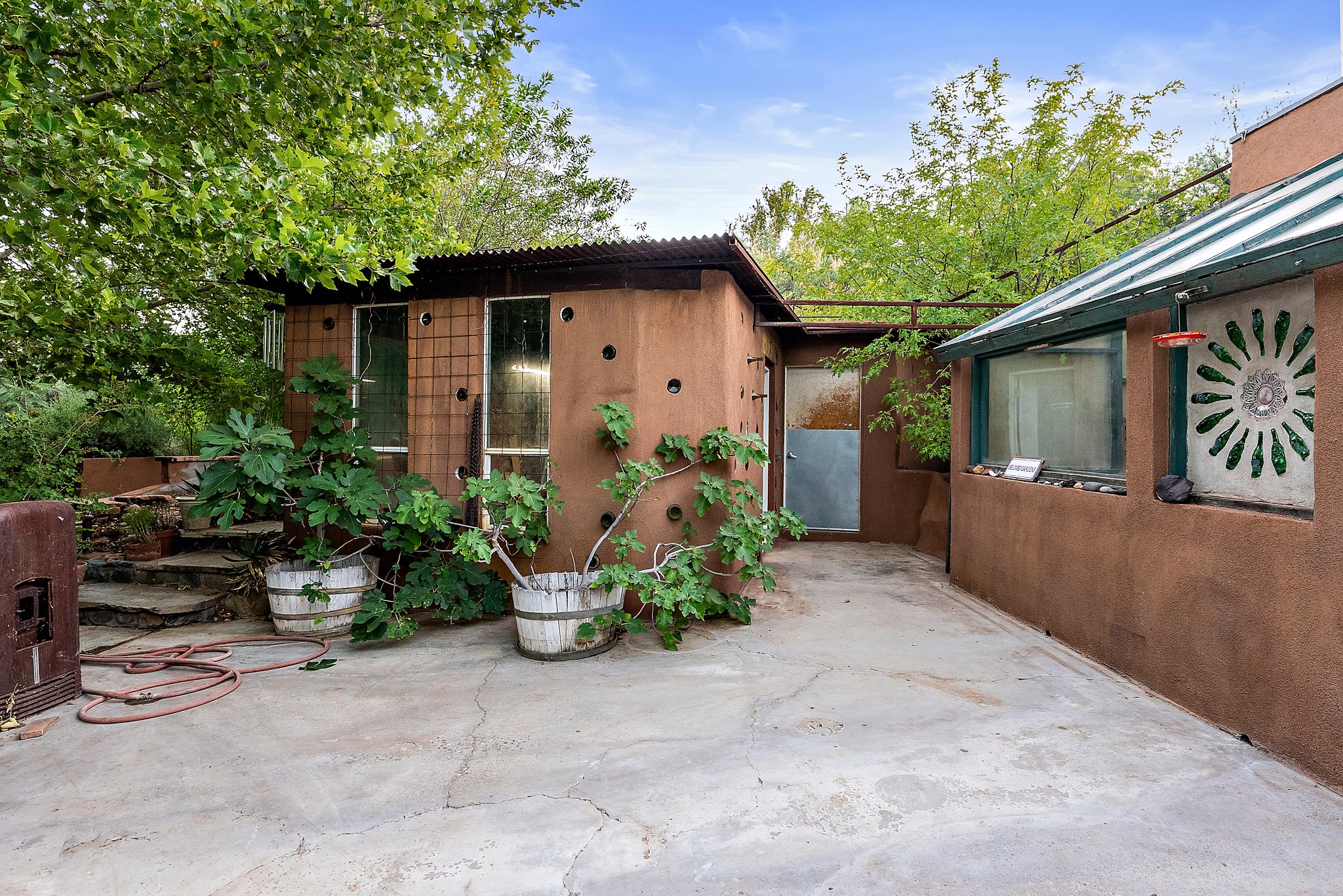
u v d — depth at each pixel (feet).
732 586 15.93
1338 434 7.56
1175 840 6.70
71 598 10.98
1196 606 9.85
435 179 23.97
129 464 24.20
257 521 22.08
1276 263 8.17
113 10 10.89
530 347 16.55
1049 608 14.14
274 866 6.45
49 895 6.04
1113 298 11.31
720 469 15.72
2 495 18.19
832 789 7.82
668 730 9.55
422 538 15.60
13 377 16.16
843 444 27.45
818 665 12.38
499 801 7.66
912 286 27.25
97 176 10.00
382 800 7.71
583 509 15.75
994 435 18.04
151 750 9.11
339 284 17.35
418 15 14.58
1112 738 9.11
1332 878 6.08
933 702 10.50
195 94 12.80
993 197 27.14
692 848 6.70
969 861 6.41
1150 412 10.90
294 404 18.13
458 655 13.26
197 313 20.74
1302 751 8.07
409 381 17.12
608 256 14.94
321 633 14.52
